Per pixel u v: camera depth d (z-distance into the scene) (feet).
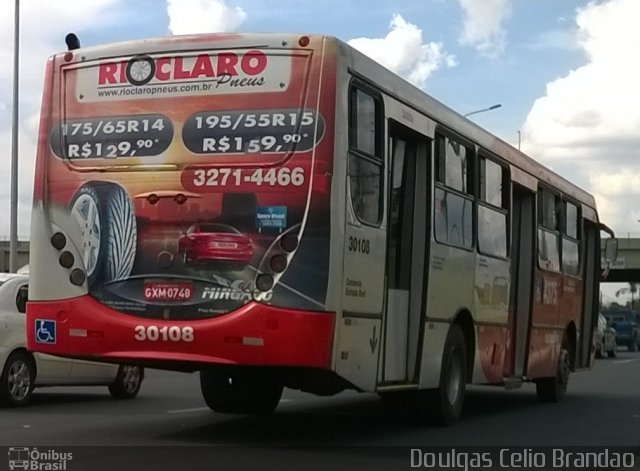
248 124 29.32
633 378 76.54
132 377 50.26
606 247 62.64
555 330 52.60
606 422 42.80
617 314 173.17
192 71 30.04
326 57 29.12
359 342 30.25
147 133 30.25
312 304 28.32
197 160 29.60
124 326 29.73
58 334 30.71
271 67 29.40
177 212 29.60
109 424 37.52
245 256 28.84
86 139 30.99
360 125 30.42
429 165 35.68
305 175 28.71
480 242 41.14
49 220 31.17
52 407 44.88
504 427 40.06
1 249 155.53
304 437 34.50
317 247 28.43
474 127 40.75
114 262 30.14
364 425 38.68
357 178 30.09
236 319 28.66
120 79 30.78
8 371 43.47
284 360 28.30
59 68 31.68
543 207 50.55
